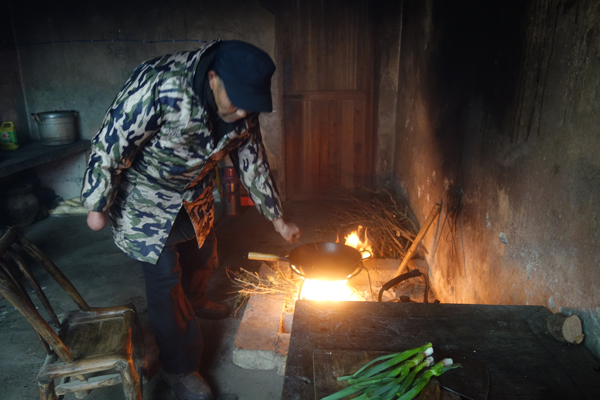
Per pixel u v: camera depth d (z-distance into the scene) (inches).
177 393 84.9
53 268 77.5
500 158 80.9
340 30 182.1
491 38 86.4
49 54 187.2
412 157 158.4
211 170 78.4
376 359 51.0
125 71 188.7
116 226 76.1
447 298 109.3
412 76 159.6
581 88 56.2
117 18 182.2
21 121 190.9
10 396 87.9
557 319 57.4
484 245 87.5
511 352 54.1
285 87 188.5
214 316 110.7
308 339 56.1
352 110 191.9
